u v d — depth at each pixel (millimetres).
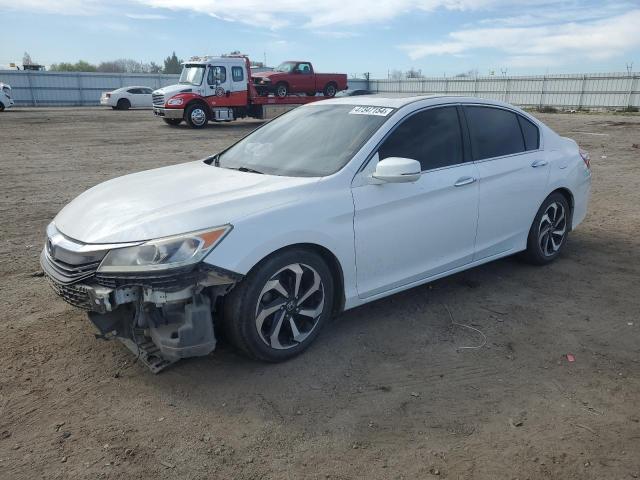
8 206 7832
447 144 4367
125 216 3309
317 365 3535
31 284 4863
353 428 2920
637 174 10633
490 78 41688
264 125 4918
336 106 4602
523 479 2557
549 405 3123
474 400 3168
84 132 19312
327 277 3643
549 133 5422
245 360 3572
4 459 2674
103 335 3355
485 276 5125
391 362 3584
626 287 4883
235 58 22391
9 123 22484
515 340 3893
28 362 3541
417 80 46625
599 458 2691
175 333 3213
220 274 3082
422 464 2654
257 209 3312
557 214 5418
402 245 3996
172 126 22484
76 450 2744
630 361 3617
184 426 2930
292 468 2631
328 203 3559
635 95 33812
